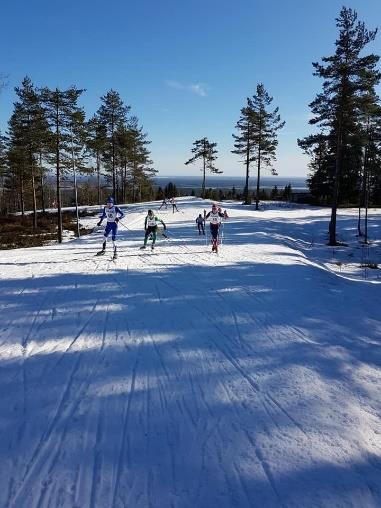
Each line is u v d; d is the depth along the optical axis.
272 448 4.28
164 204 43.91
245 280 11.89
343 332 7.77
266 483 3.79
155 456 4.16
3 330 7.77
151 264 14.41
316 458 4.13
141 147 58.06
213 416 4.86
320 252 24.92
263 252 17.95
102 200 75.69
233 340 7.20
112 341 7.14
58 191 29.45
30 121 34.69
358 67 24.66
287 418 4.82
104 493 3.68
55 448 4.30
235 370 6.05
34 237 31.30
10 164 43.94
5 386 5.63
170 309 8.94
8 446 4.35
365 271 19.45
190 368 6.11
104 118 47.59
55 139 28.91
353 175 49.41
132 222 32.59
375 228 32.78
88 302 9.50
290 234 29.70
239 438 4.45
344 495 3.65
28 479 3.87
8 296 10.14
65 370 6.07
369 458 4.15
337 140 26.66
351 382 5.76
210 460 4.10
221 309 8.98
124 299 9.73
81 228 36.34
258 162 44.72
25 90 35.81
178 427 4.64
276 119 44.44
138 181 60.75
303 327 7.91
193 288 10.81
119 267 13.83
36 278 12.16
